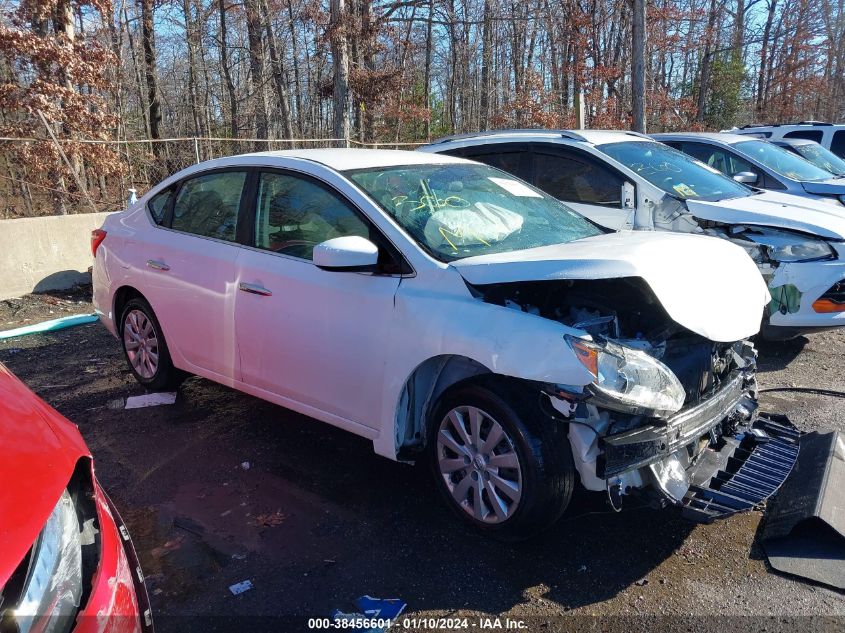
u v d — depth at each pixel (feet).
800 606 9.29
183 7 95.35
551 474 9.87
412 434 11.78
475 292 10.69
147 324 16.40
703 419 10.41
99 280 17.44
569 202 21.59
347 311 11.77
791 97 119.44
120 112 76.79
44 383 17.99
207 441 14.39
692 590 9.68
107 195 43.52
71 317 24.27
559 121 78.59
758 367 19.08
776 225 18.57
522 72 107.04
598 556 10.50
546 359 9.45
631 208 20.43
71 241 28.73
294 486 12.55
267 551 10.64
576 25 87.86
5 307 25.96
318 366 12.34
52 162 40.63
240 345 13.73
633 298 10.96
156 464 13.42
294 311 12.55
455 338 10.33
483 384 10.39
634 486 9.82
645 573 10.09
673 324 10.72
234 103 98.48
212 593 9.70
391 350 11.17
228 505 11.93
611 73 83.97
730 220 19.06
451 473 11.12
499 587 9.80
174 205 15.71
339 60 67.26
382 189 12.53
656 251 10.60
